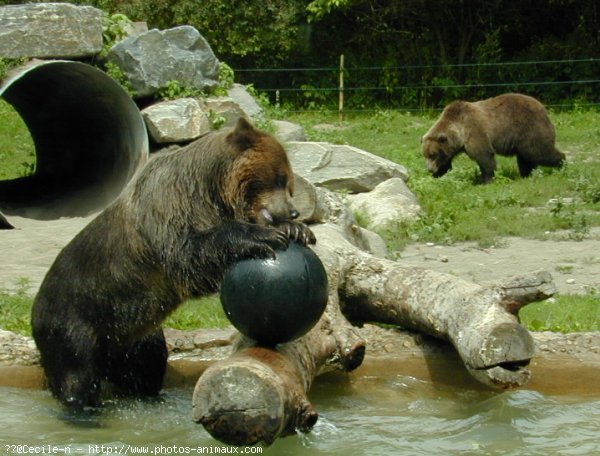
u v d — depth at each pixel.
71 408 7.53
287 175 7.27
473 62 32.50
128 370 8.05
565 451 6.86
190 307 9.75
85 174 17.97
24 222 15.50
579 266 12.35
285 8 33.00
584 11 31.83
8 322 9.30
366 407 7.89
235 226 6.80
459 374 8.27
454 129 19.41
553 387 8.17
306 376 7.23
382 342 8.62
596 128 25.84
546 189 17.55
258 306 6.59
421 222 14.59
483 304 7.64
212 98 18.73
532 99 19.62
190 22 32.41
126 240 7.36
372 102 31.77
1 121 21.56
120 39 19.23
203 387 6.04
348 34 33.88
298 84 33.22
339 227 10.78
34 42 17.23
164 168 7.29
